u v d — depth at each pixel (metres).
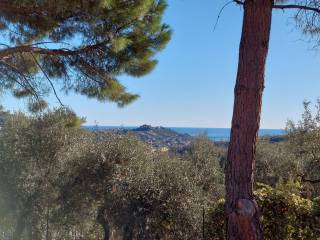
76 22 6.68
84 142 13.62
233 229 4.55
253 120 4.71
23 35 7.21
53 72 7.51
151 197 10.88
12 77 7.69
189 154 18.12
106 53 6.91
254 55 4.78
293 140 13.66
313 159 12.98
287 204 5.88
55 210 13.38
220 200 6.45
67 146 13.43
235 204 4.59
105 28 6.58
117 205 11.55
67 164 13.26
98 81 7.31
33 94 7.80
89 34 6.73
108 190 12.09
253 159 4.71
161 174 11.22
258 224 4.54
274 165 16.94
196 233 10.46
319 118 13.15
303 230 5.83
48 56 7.40
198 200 10.97
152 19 7.04
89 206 12.73
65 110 8.06
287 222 5.84
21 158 13.61
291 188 6.34
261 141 18.22
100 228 14.64
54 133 13.29
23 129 13.62
